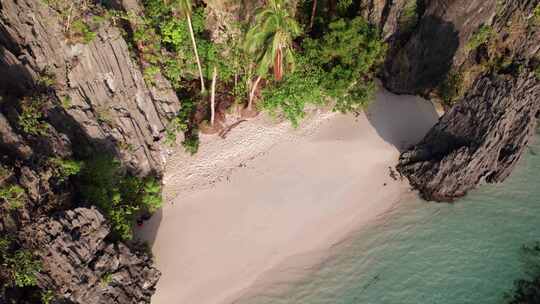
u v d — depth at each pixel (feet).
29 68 72.79
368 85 116.06
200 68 100.53
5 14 70.79
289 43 92.02
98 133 83.15
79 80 79.82
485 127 94.94
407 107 123.54
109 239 74.38
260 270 90.89
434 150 104.22
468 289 89.56
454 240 97.91
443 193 103.76
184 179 100.78
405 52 118.62
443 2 108.99
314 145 110.93
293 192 102.27
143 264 77.15
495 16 110.52
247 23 104.53
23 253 60.49
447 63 118.52
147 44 94.68
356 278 91.40
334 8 124.98
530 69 112.27
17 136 65.31
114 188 80.94
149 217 94.07
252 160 105.81
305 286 89.86
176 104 101.76
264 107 111.14
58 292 64.23
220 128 107.86
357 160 110.01
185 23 101.65
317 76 112.27
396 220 101.71
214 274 88.79
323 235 97.30
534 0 105.40
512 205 104.83
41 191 65.72
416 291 89.40
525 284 89.45
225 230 94.53
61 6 75.92
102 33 80.94
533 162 114.62
